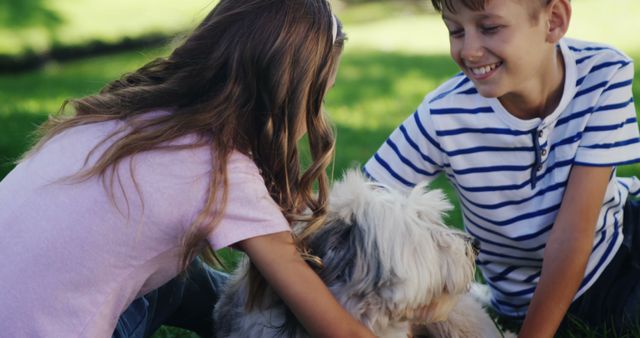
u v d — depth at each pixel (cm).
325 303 232
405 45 1246
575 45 294
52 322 225
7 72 1188
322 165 250
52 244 226
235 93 235
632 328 311
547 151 286
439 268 254
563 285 271
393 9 1783
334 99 809
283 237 233
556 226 279
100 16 1459
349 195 259
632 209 331
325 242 254
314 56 238
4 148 606
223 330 282
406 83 894
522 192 293
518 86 266
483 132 292
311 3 242
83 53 1281
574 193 279
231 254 376
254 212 228
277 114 239
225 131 232
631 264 318
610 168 281
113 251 227
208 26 243
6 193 240
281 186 247
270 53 234
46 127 254
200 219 224
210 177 227
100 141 235
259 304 256
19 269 227
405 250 243
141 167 226
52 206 229
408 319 259
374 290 245
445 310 263
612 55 285
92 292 229
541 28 261
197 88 240
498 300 336
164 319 295
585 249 274
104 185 226
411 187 314
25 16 1391
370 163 318
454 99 298
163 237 229
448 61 1057
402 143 311
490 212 301
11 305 225
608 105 279
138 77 253
